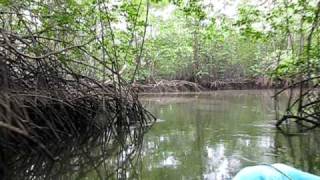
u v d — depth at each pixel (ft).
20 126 21.02
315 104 32.45
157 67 88.22
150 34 80.84
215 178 17.24
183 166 19.43
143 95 71.61
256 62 93.30
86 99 30.91
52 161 21.97
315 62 33.04
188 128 30.83
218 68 95.91
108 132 31.68
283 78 36.65
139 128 32.30
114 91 33.17
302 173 11.64
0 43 23.38
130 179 17.81
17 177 18.99
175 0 32.76
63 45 31.32
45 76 27.32
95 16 34.68
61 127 28.02
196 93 78.33
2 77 22.77
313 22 31.94
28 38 26.78
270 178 11.31
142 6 39.22
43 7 31.37
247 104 48.88
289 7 32.55
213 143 24.54
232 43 93.91
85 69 36.63
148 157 21.83
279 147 22.99
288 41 47.50
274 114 37.63
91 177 18.60
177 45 88.79
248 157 20.81
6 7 27.78
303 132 28.09
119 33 38.01
